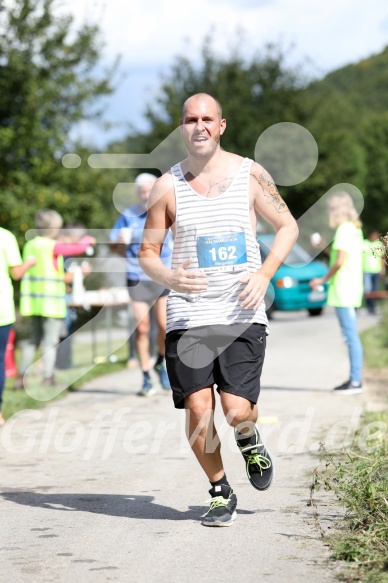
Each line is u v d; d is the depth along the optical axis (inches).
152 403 932.6
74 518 509.7
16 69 2192.4
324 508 513.0
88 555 437.1
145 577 401.1
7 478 618.5
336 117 4069.9
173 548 445.4
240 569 408.2
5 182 2234.3
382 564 401.4
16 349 1643.7
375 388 994.7
